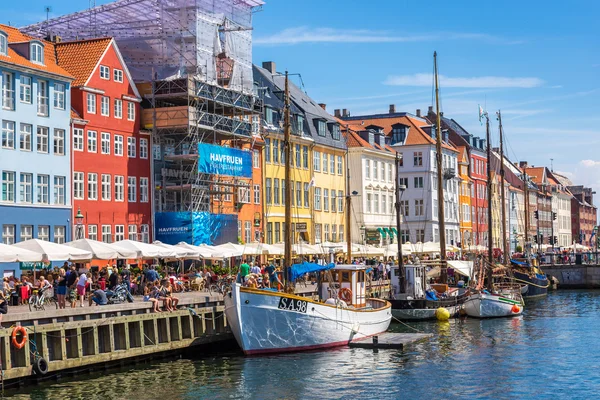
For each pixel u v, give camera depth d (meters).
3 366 34.16
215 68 75.00
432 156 115.44
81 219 62.00
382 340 48.81
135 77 71.38
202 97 70.38
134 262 64.25
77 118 62.09
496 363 41.94
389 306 53.69
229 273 60.97
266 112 84.38
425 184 114.19
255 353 43.12
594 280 105.38
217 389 35.16
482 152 140.88
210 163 70.19
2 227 56.22
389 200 110.06
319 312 44.72
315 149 92.69
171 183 70.19
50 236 59.78
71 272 42.25
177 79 69.19
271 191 84.00
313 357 42.75
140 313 41.75
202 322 45.56
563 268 106.38
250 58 80.62
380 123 117.81
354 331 47.38
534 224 168.75
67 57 65.19
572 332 54.66
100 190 63.97
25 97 58.53
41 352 35.81
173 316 43.50
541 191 176.50
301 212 88.94
